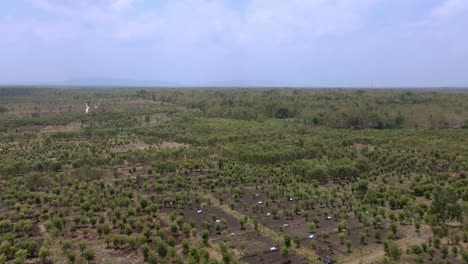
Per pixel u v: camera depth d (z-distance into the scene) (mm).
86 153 91938
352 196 62156
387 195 60688
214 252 42625
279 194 63125
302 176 74562
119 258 41125
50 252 42312
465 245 43938
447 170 78125
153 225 50312
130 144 111500
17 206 54969
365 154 91562
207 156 94188
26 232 47750
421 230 48969
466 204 50719
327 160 85125
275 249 42875
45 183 67625
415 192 64125
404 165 81750
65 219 50719
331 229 49438
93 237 46594
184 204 59531
